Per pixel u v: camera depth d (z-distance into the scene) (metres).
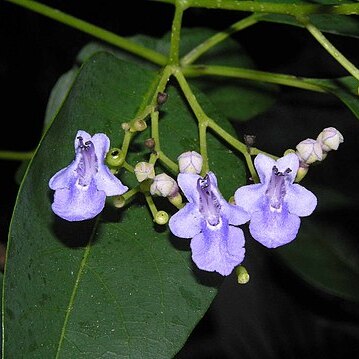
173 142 0.18
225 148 0.18
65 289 0.16
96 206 0.15
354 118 0.33
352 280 0.24
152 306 0.16
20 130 0.30
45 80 0.29
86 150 0.15
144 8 0.28
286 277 0.33
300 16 0.18
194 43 0.25
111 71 0.18
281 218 0.16
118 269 0.16
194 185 0.15
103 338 0.16
